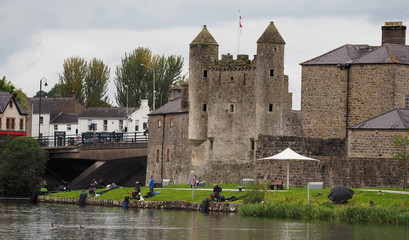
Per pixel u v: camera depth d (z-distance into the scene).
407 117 191.12
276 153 192.12
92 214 170.12
